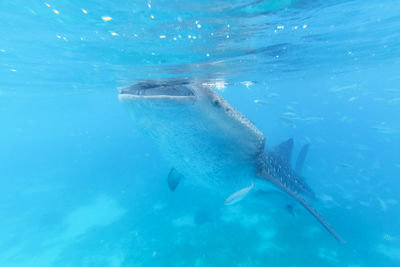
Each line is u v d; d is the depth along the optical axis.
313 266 6.57
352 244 7.34
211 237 8.48
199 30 5.52
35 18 4.66
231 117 3.21
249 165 3.87
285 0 4.80
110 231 10.47
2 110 40.84
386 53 16.27
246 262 6.98
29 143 72.94
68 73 10.70
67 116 106.31
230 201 3.79
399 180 13.48
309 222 8.42
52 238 10.62
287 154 6.53
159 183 15.73
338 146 25.91
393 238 7.50
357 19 7.30
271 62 11.50
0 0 3.96
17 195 17.45
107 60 7.66
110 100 37.34
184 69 8.81
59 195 16.17
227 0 4.26
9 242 10.76
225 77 12.36
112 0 3.95
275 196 5.43
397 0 6.13
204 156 3.40
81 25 5.00
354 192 11.66
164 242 8.80
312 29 7.32
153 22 4.87
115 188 16.12
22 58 8.00
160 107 2.68
